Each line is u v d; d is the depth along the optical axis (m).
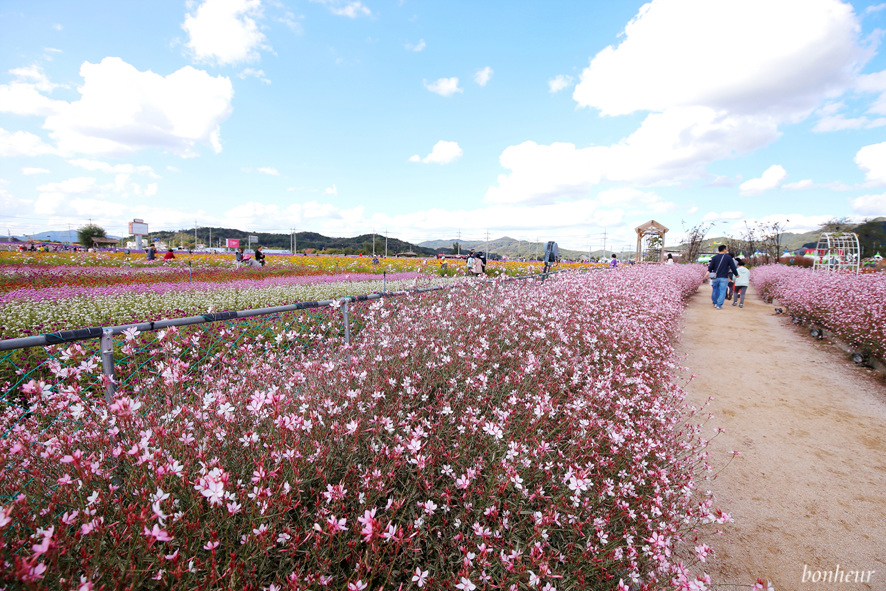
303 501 1.76
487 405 2.73
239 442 1.94
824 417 4.32
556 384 3.14
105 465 1.70
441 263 23.12
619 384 3.58
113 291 11.76
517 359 3.57
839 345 6.96
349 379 2.68
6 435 1.84
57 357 2.10
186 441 1.71
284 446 1.72
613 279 9.23
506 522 1.74
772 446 3.71
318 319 4.07
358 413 2.37
